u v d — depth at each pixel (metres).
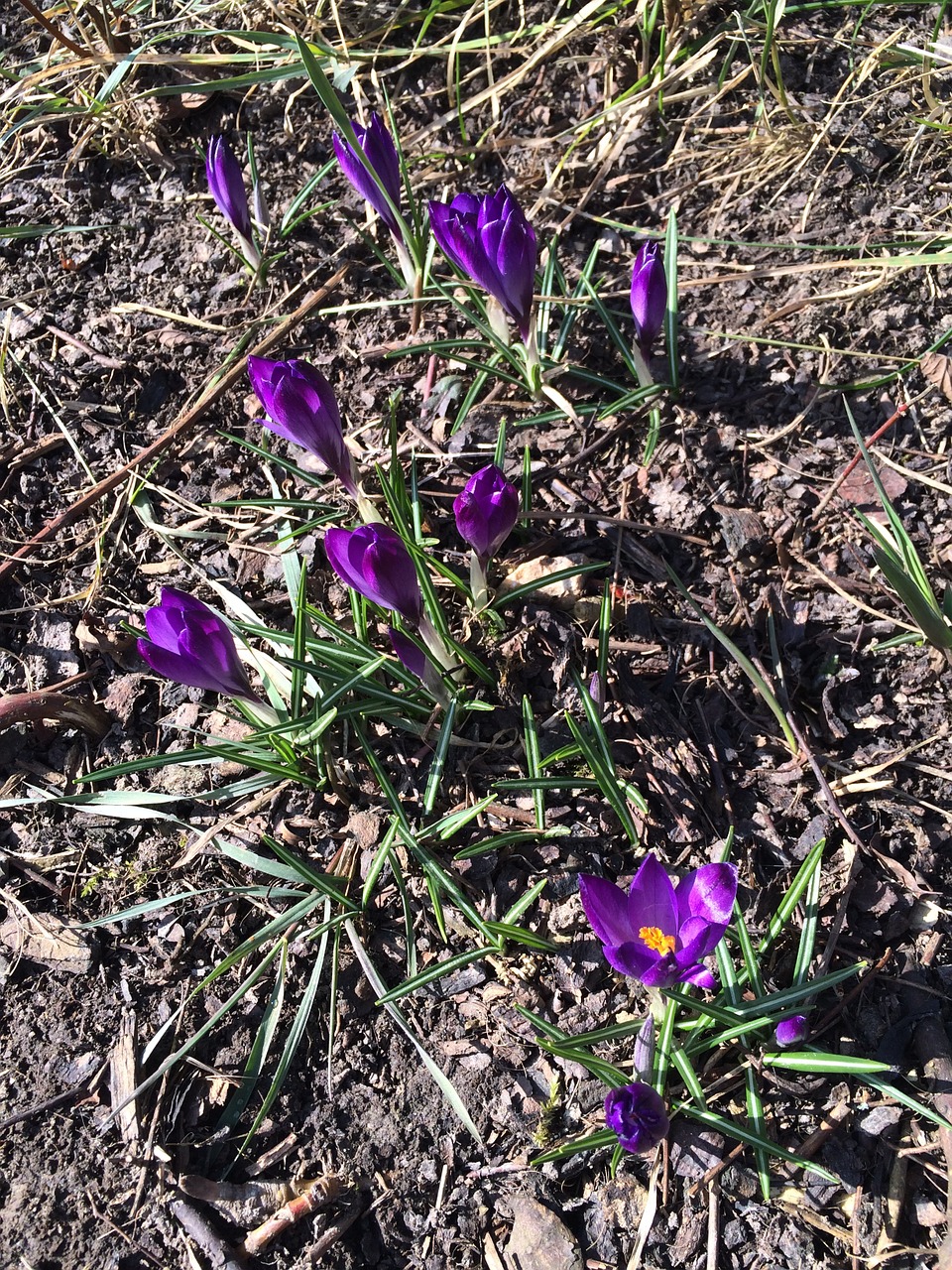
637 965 0.31
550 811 0.41
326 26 0.60
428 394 0.50
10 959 0.40
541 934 0.39
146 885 0.41
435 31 0.60
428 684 0.41
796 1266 0.35
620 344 0.49
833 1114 0.37
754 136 0.54
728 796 0.41
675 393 0.48
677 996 0.35
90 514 0.49
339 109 0.46
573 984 0.39
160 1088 0.38
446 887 0.39
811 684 0.43
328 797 0.42
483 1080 0.38
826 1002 0.38
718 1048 0.37
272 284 0.53
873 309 0.50
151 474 0.49
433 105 0.58
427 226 0.53
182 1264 0.36
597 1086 0.37
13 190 0.57
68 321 0.53
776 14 0.53
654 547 0.46
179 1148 0.37
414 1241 0.36
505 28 0.59
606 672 0.42
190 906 0.41
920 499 0.46
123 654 0.45
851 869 0.40
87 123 0.58
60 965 0.40
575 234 0.54
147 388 0.51
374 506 0.45
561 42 0.57
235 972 0.40
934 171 0.53
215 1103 0.38
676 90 0.57
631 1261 0.35
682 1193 0.36
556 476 0.47
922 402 0.48
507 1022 0.38
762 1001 0.36
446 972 0.38
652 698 0.43
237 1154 0.37
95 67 0.59
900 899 0.40
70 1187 0.37
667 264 0.49
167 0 0.62
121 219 0.56
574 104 0.57
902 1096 0.35
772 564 0.45
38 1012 0.40
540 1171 0.36
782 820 0.41
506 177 0.56
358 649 0.42
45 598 0.47
